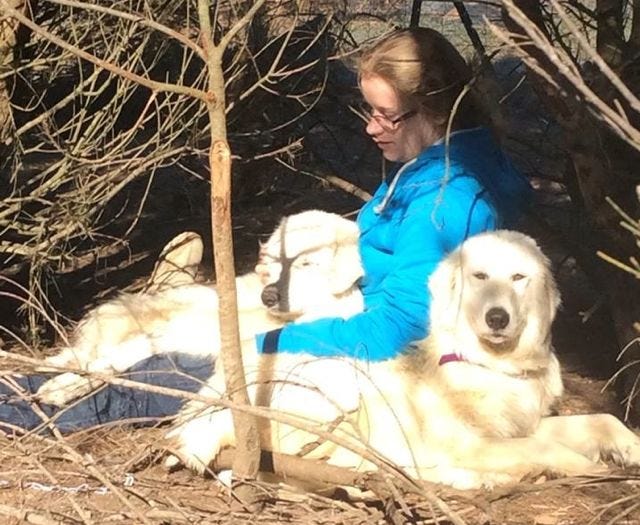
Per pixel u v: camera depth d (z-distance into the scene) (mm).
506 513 2617
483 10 4559
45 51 3873
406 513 2412
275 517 2572
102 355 3184
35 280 3863
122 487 2688
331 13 3951
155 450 2875
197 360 3105
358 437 2574
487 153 2996
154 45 4059
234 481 2584
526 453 2729
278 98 4562
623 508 2615
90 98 3992
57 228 3941
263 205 5609
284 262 2922
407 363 2818
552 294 2809
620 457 2877
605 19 3215
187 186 5738
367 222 2986
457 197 2822
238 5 3961
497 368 2781
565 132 3078
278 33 4414
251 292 3143
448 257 2779
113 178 3971
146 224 5430
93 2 3674
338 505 2615
